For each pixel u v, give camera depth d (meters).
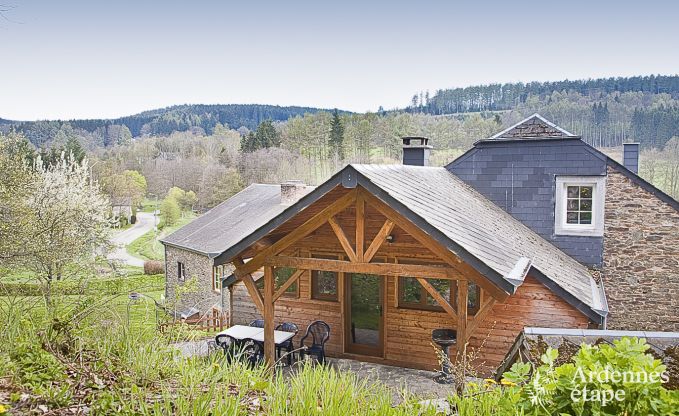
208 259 21.86
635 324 13.93
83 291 6.43
